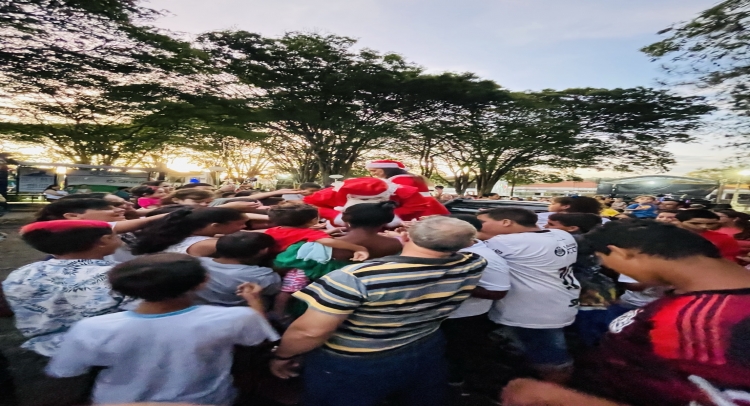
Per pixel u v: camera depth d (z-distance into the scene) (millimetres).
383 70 22000
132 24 17750
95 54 17875
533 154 28359
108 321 1606
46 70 17266
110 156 23875
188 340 1620
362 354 1739
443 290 1790
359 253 2301
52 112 19938
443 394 2004
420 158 28828
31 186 16891
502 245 2523
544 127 25719
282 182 35000
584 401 1374
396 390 1830
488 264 2285
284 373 2088
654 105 24828
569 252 2473
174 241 2484
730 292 1101
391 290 1667
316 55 20391
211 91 21422
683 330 1083
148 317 1630
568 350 2432
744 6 6863
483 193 29906
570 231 2965
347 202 3318
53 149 24625
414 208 3453
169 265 1614
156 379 1612
